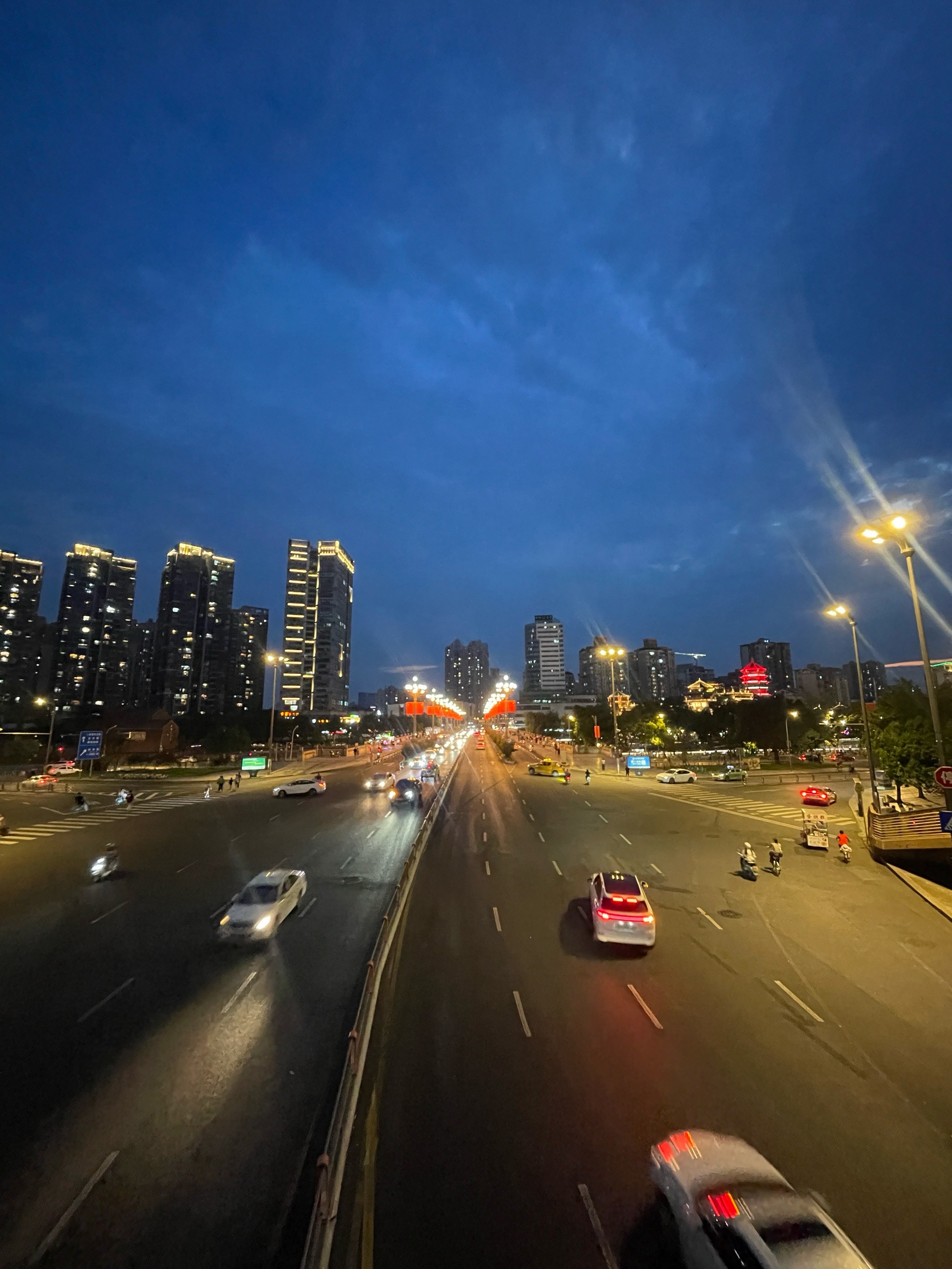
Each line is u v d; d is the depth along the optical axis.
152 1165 8.38
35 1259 6.95
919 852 25.88
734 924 18.89
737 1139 8.05
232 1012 12.68
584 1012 12.85
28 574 177.62
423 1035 11.81
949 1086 10.45
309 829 34.31
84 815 40.66
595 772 72.62
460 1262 6.88
